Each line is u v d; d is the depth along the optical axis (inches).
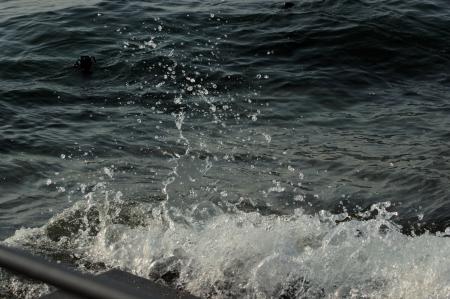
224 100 399.9
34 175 303.4
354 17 520.7
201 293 194.7
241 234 217.2
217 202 271.1
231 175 298.7
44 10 575.5
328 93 412.2
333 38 487.5
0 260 120.3
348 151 323.6
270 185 287.7
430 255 196.5
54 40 502.3
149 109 386.3
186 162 314.2
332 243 212.8
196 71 439.8
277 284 193.6
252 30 507.5
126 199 270.7
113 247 225.3
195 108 387.2
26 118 372.8
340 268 195.8
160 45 482.6
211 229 223.8
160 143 337.7
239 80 428.1
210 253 210.8
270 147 331.6
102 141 340.8
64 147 333.4
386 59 464.4
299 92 412.8
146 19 534.6
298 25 510.9
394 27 502.9
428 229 248.5
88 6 576.1
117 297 107.3
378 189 281.7
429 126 355.3
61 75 440.8
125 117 374.0
